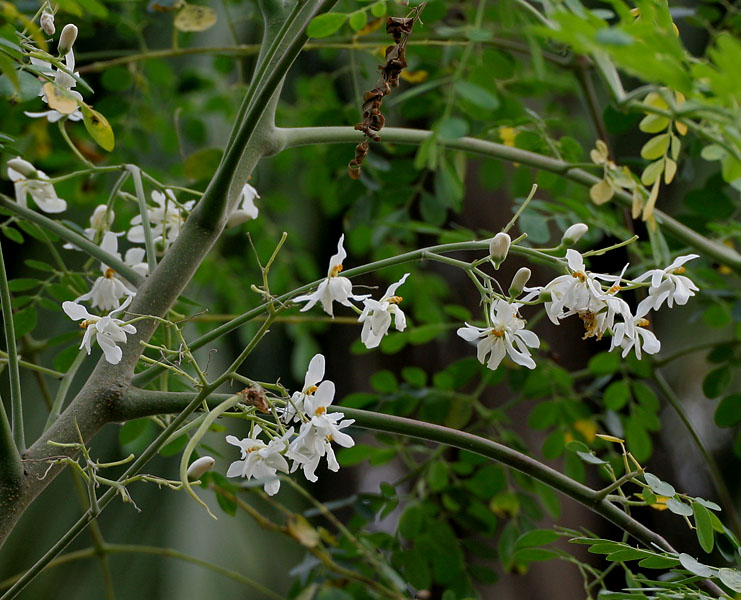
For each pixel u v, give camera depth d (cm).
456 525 144
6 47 108
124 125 139
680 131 116
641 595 108
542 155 126
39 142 134
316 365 106
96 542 127
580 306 107
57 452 108
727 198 129
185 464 104
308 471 106
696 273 128
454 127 114
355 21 110
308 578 129
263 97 108
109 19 132
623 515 110
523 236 108
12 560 139
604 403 130
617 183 120
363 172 133
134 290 116
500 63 122
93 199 135
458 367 130
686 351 129
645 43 101
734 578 107
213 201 111
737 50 99
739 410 127
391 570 127
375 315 106
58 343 123
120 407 109
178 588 142
